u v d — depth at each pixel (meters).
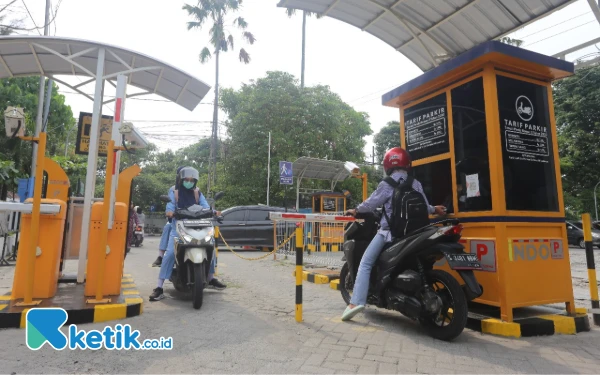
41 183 4.12
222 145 24.84
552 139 4.62
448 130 4.78
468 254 3.73
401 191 4.14
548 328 4.01
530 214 4.27
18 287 4.32
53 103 16.30
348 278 5.18
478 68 4.43
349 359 3.20
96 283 4.52
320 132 22.30
